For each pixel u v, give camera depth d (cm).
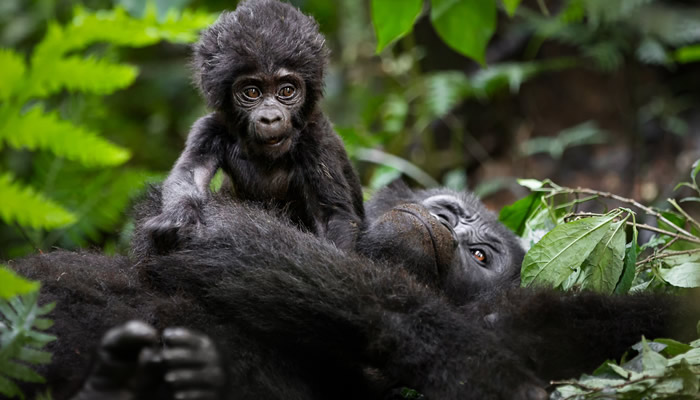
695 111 1764
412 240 778
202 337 577
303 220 841
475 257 891
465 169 1892
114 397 539
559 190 873
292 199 841
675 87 1795
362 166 1688
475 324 637
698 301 699
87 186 1328
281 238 717
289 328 663
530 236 952
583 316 676
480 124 1927
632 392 577
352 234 812
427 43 1944
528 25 1856
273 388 669
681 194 1462
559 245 744
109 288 720
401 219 793
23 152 1526
